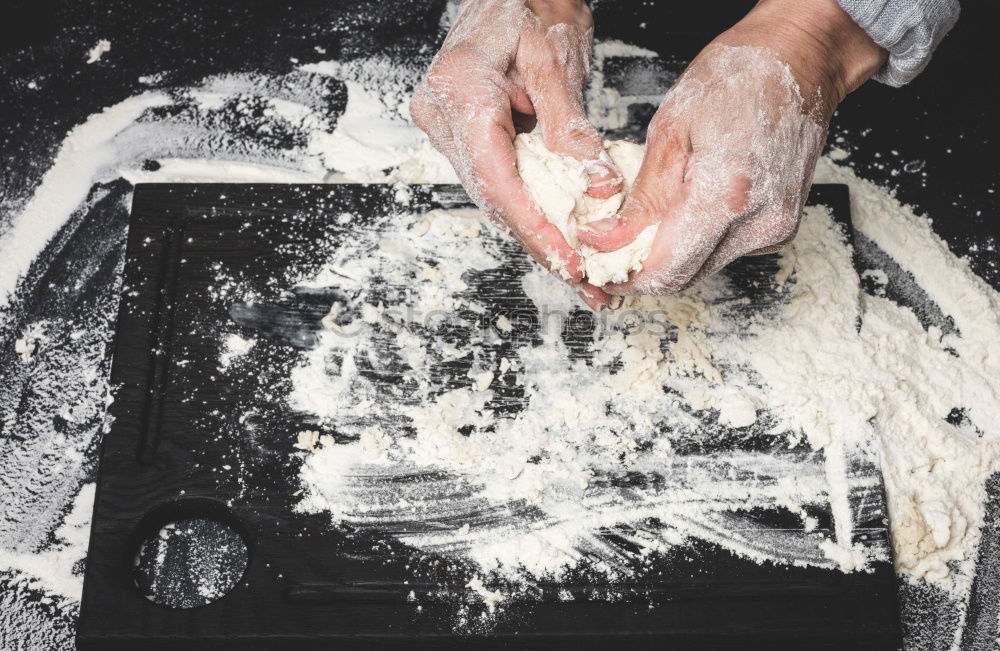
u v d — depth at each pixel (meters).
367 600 1.20
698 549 1.22
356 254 1.42
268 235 1.44
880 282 1.49
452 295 1.39
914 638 1.26
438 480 1.26
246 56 1.76
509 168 1.08
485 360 1.34
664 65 1.74
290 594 1.20
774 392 1.32
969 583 1.29
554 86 1.14
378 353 1.35
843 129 1.67
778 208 1.07
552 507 1.25
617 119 1.68
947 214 1.59
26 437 1.43
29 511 1.37
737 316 1.38
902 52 1.12
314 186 1.47
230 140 1.67
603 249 1.08
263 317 1.38
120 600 1.20
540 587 1.20
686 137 1.09
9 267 1.56
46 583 1.33
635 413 1.31
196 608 1.19
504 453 1.28
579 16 1.22
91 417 1.44
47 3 1.81
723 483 1.26
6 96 1.73
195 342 1.36
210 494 1.26
